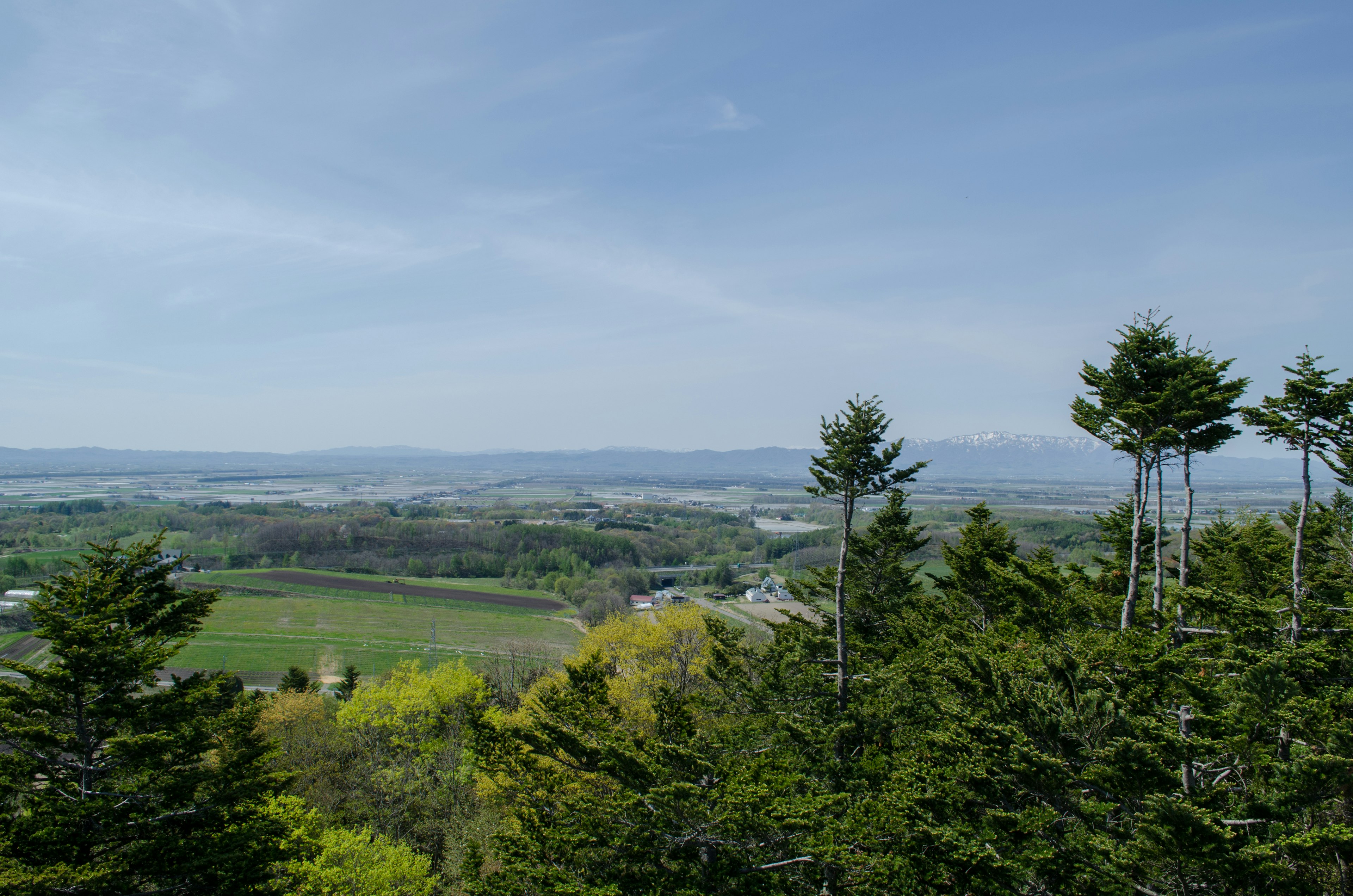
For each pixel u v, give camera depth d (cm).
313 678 6844
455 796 3791
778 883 1694
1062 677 1856
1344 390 1988
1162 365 2217
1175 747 1605
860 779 2089
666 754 1767
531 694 3488
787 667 2412
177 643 2206
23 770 1758
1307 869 1659
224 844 1889
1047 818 1603
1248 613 1970
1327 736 1661
